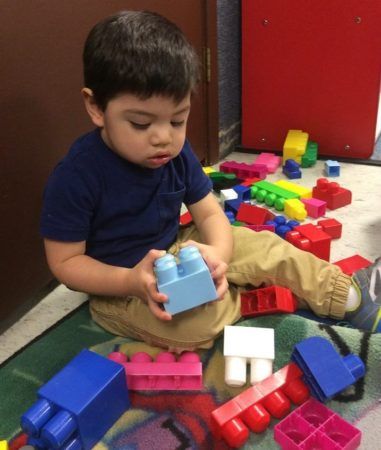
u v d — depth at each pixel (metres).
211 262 0.79
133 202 0.85
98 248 0.89
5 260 0.95
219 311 0.86
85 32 1.02
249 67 1.66
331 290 0.89
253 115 1.73
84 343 0.91
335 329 0.84
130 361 0.84
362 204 1.35
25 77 0.91
